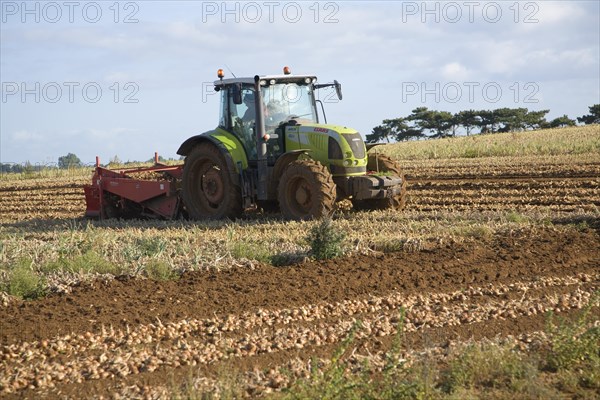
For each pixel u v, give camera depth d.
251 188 47.97
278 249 37.19
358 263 34.19
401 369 20.03
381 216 47.31
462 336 23.91
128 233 42.56
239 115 48.69
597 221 43.53
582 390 19.06
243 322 25.30
